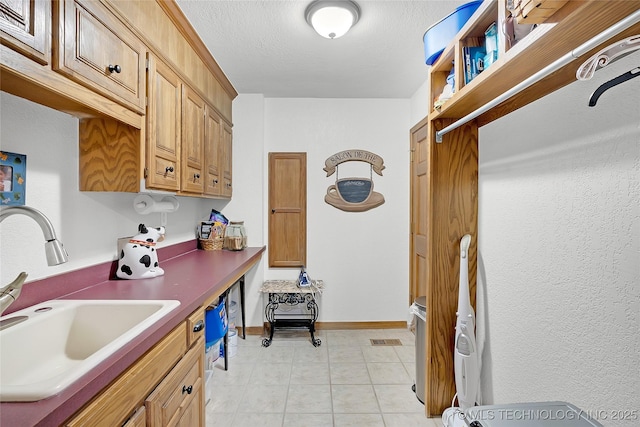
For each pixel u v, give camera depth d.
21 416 0.59
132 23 1.31
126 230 1.78
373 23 1.92
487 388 1.75
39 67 0.87
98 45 1.10
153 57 1.48
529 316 1.41
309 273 3.24
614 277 1.01
